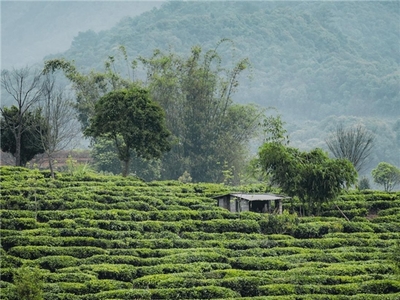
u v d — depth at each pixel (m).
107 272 95.50
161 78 187.88
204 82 191.88
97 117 147.38
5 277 91.94
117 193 128.50
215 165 190.25
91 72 190.50
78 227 110.94
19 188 122.88
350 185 128.50
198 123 190.62
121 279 95.69
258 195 127.81
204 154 191.25
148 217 119.12
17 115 150.75
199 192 139.62
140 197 126.25
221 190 140.62
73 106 187.12
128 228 113.31
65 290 88.94
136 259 100.38
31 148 151.38
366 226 122.00
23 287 83.25
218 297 90.44
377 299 90.44
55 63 181.62
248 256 105.62
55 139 144.88
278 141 133.00
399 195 139.75
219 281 93.56
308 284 94.75
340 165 128.25
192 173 191.25
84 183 133.62
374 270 100.62
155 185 140.75
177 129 190.88
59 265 97.25
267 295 92.12
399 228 123.19
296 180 126.75
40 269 93.69
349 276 97.56
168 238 111.12
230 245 109.88
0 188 123.38
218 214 122.00
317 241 113.44
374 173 173.88
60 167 180.62
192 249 105.94
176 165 189.62
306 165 127.94
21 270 86.44
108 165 180.50
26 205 116.94
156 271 97.50
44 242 103.25
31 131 148.88
